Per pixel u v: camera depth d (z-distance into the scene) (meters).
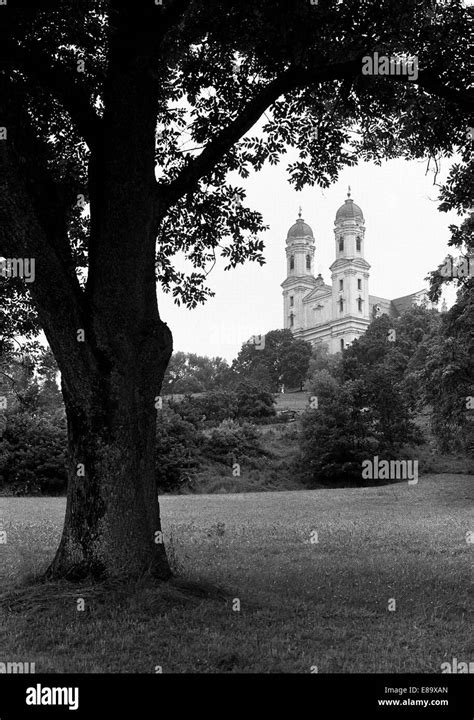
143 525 8.92
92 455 8.79
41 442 41.44
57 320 8.58
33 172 9.16
